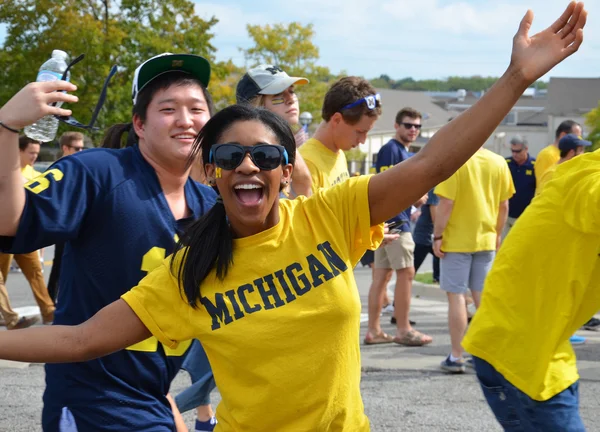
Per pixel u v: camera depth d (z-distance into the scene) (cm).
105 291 313
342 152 589
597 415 563
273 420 249
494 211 702
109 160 315
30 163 845
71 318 318
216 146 245
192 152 272
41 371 680
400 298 798
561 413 349
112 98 2939
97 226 310
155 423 318
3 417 550
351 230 262
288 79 526
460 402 598
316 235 257
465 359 695
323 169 567
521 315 356
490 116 253
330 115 566
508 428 366
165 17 3175
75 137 927
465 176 685
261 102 529
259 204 246
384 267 799
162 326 256
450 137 256
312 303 248
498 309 362
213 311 249
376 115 569
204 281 251
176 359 325
